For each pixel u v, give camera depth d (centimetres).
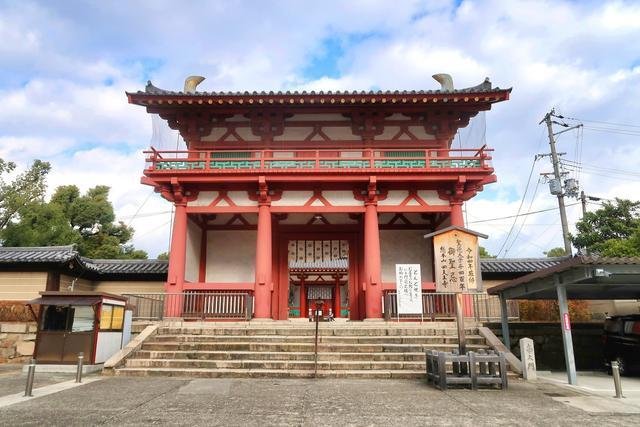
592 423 741
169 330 1515
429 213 2219
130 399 904
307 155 2105
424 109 2062
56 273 1964
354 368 1242
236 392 973
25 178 3338
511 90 1873
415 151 2091
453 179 1881
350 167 1880
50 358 1341
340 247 2286
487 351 1163
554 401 914
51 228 3384
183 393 964
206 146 2120
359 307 2186
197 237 2189
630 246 2355
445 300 1809
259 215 1919
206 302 1855
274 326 1522
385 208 1936
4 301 1870
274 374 1188
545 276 1248
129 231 4625
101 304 1378
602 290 1459
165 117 2125
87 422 726
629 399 948
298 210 1934
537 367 1636
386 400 898
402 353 1316
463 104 1998
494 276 2250
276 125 2139
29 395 942
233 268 2212
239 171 1867
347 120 2162
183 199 1945
